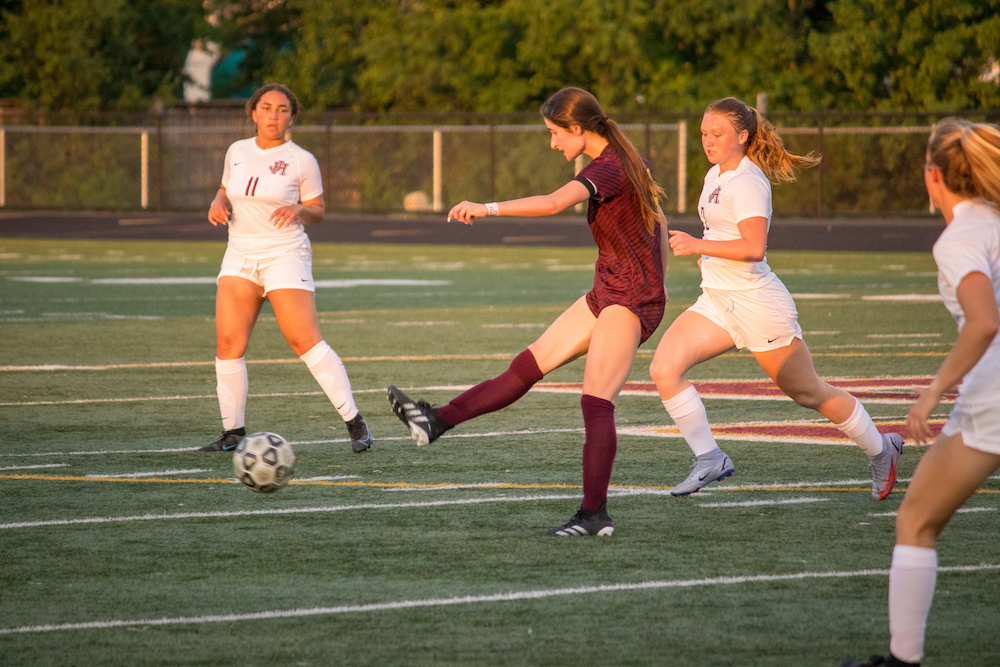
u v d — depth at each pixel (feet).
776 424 106.63
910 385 125.59
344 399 96.17
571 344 73.46
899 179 445.37
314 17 593.42
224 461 92.89
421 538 70.95
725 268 78.54
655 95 504.43
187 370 138.10
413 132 502.79
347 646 53.26
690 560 66.44
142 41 580.30
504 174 491.72
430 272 269.85
